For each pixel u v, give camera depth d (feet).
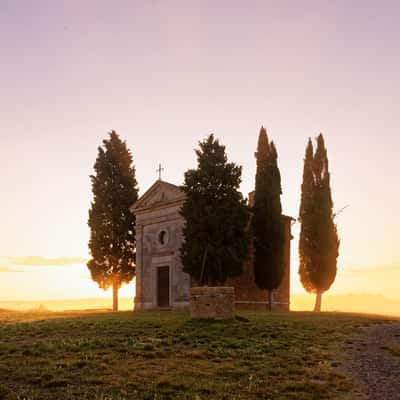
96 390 51.72
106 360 64.49
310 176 171.12
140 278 165.89
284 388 53.93
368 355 69.46
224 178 140.15
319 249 164.66
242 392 52.37
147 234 166.40
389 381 56.75
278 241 154.40
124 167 193.67
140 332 86.58
